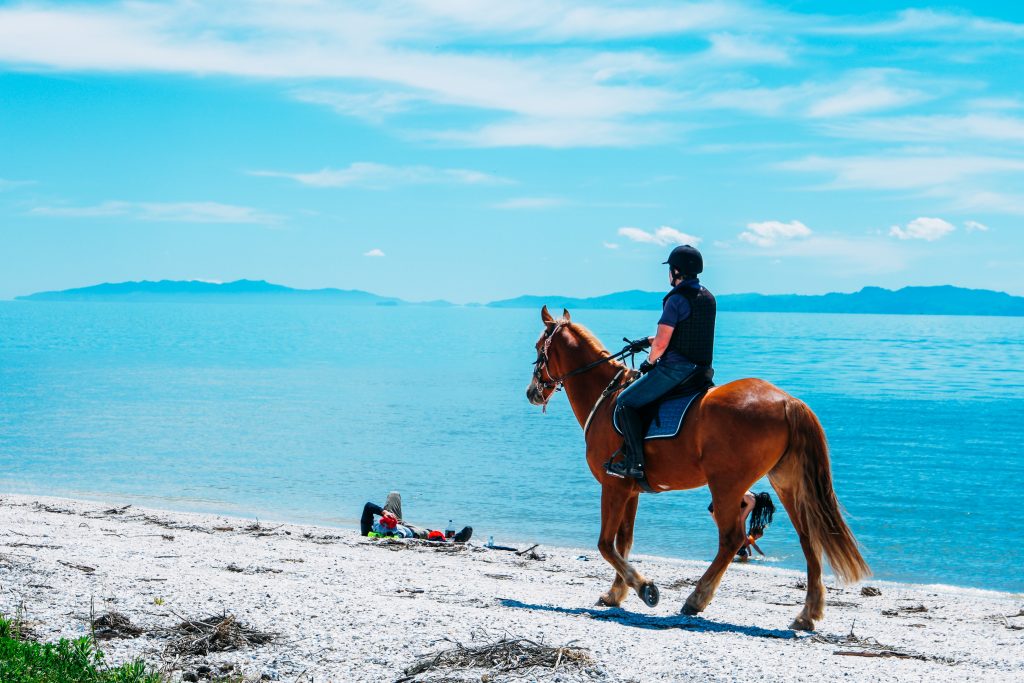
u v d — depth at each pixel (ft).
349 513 67.62
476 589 32.12
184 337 558.97
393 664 19.94
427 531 52.34
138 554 35.01
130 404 156.66
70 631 21.40
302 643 21.13
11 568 28.48
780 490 25.94
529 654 20.31
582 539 60.03
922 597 40.47
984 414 156.87
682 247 27.71
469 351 417.08
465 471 88.07
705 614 29.58
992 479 88.84
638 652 20.94
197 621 22.31
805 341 559.38
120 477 81.97
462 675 19.17
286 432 119.55
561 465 92.38
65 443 105.29
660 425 27.07
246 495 74.18
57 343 440.04
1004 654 23.12
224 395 178.60
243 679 19.01
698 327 27.25
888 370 285.84
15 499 59.00
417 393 189.98
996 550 59.00
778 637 24.44
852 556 24.75
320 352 392.27
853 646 23.62
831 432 129.90
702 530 63.87
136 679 17.97
